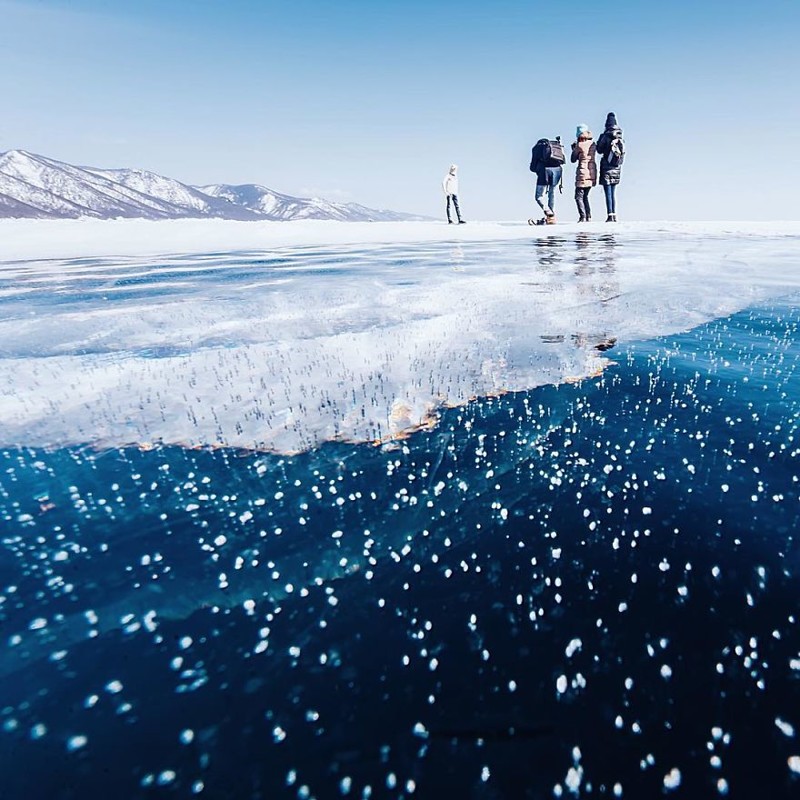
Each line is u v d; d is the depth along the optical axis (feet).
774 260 18.31
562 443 5.15
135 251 24.91
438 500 4.25
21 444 5.18
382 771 2.28
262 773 2.27
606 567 3.43
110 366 7.54
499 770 2.29
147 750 2.35
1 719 2.48
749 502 4.07
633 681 2.65
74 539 3.76
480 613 3.10
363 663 2.78
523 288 13.07
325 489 4.43
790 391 6.19
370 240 29.99
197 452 5.05
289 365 7.54
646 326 9.37
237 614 3.11
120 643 2.91
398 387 6.68
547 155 38.75
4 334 9.23
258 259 21.06
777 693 2.56
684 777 2.24
